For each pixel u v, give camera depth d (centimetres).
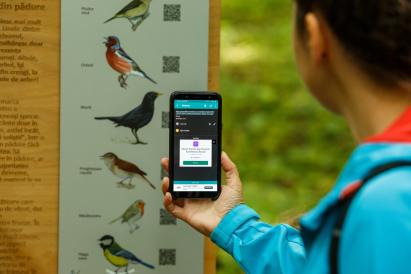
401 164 116
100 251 203
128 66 201
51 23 199
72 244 202
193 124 189
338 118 649
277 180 595
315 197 535
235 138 649
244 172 604
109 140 201
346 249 115
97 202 202
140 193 203
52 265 202
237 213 181
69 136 201
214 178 188
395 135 119
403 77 119
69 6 199
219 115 190
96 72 200
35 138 200
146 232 204
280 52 727
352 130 129
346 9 120
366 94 123
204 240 205
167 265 204
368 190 115
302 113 664
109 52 200
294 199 538
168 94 201
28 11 199
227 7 770
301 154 617
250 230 178
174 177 188
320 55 127
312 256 124
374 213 113
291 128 652
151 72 201
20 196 201
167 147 203
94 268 203
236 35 744
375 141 120
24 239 201
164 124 202
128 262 203
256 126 654
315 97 135
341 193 119
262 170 603
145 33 200
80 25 200
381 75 121
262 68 715
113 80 201
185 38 201
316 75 131
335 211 121
